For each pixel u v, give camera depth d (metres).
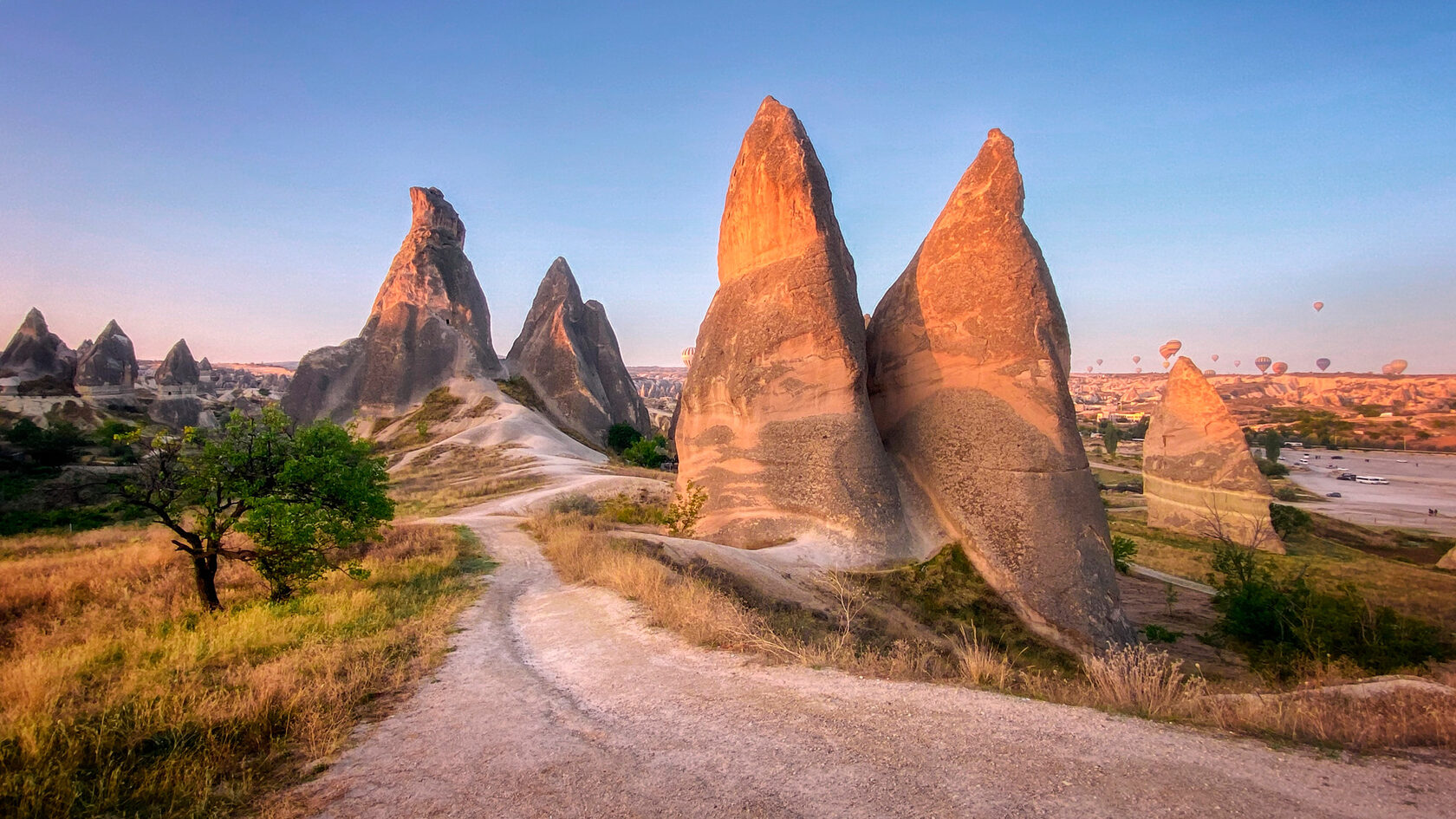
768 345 20.78
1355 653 15.27
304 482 15.73
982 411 18.42
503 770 5.39
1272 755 4.81
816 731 5.57
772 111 23.25
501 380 83.69
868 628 13.36
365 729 6.68
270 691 7.31
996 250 19.06
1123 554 32.59
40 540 26.77
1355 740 5.11
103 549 22.31
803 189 21.33
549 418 81.50
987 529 17.53
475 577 17.08
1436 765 4.63
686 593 10.91
